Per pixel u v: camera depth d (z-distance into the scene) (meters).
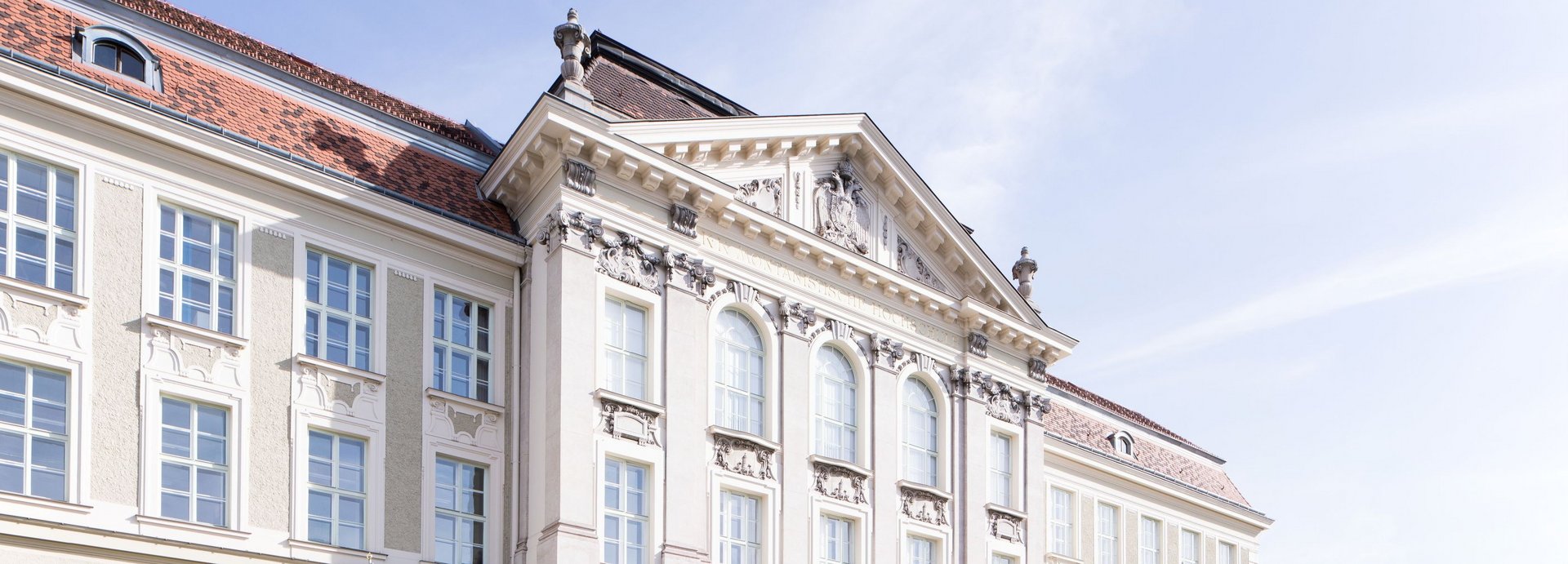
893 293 37.12
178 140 26.80
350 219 29.17
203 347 26.42
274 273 27.75
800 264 35.34
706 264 33.12
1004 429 39.34
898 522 35.34
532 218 31.61
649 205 32.34
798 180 35.78
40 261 25.03
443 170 32.22
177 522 25.14
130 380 25.38
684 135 32.78
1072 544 45.72
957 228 38.66
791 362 34.28
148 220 26.33
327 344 28.31
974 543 36.97
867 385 35.97
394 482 28.23
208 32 31.16
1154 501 49.88
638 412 30.62
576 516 28.64
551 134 30.62
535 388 30.16
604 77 36.69
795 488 33.41
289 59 32.34
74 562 23.94
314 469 27.47
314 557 26.70
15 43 26.44
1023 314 40.50
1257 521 54.38
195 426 26.14
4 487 23.70
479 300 30.88
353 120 31.50
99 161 25.95
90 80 26.05
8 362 24.22
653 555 30.03
